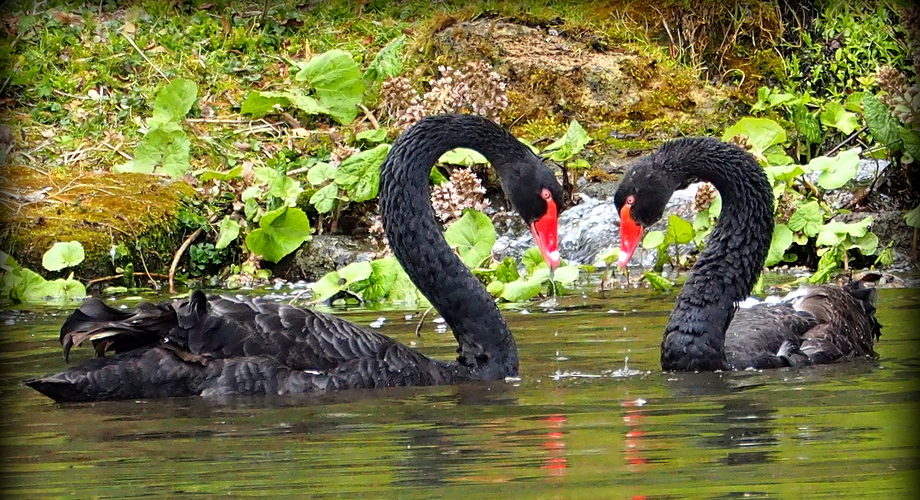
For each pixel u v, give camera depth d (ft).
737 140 49.80
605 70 56.24
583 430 21.93
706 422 22.30
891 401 23.76
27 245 45.52
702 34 61.11
